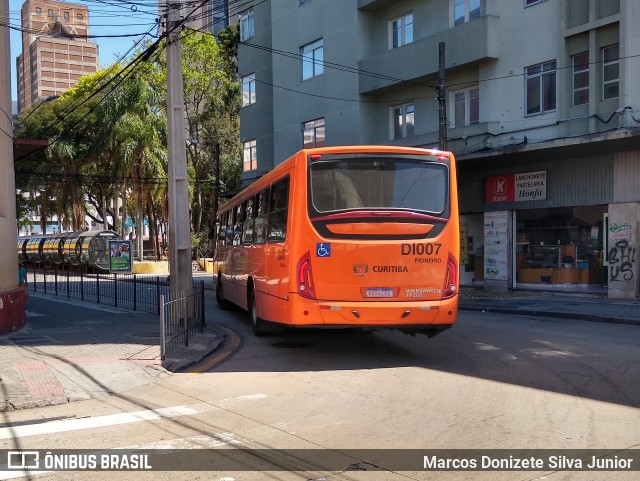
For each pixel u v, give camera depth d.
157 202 43.25
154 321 14.80
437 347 10.87
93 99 40.72
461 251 22.91
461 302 18.61
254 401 7.38
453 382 8.09
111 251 39.00
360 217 9.26
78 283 22.94
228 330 13.55
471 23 20.91
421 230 9.38
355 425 6.25
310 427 6.21
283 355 10.39
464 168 21.86
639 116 16.81
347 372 8.95
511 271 20.98
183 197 13.32
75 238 40.66
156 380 8.66
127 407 7.20
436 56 21.89
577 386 7.68
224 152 46.78
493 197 21.48
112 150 39.19
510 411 6.61
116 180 39.84
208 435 6.00
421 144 23.20
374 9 25.09
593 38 18.00
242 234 13.99
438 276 9.41
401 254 9.30
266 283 10.95
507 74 20.55
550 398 7.11
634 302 16.91
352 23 25.23
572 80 18.92
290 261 9.32
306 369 9.23
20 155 16.50
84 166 44.19
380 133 25.31
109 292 20.11
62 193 44.16
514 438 5.68
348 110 25.55
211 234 25.00
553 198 19.59
